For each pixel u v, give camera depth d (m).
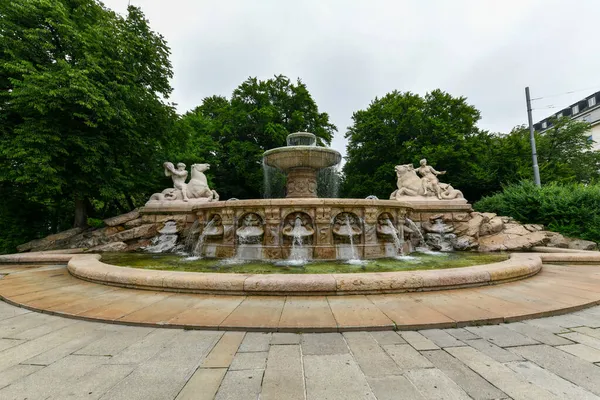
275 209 7.24
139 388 2.07
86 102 9.80
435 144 25.56
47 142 9.73
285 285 4.25
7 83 10.42
